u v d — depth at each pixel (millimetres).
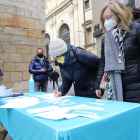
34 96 1732
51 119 737
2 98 1687
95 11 6496
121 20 1272
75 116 764
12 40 4371
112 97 1456
